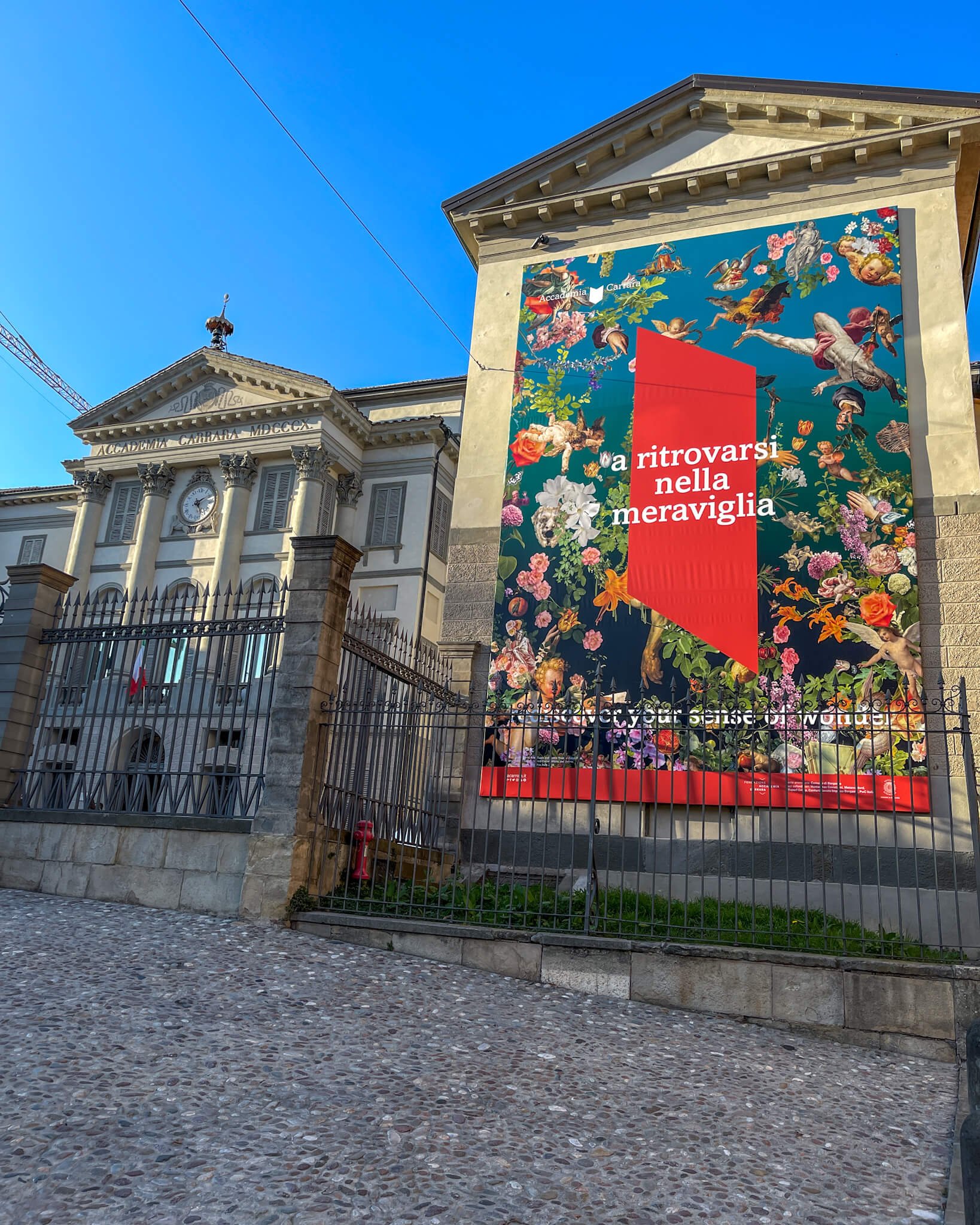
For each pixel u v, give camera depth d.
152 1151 4.36
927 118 13.62
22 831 10.29
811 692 11.88
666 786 12.00
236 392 35.66
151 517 35.25
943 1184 4.87
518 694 13.27
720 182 14.59
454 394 35.41
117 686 10.60
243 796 9.59
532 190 15.81
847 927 9.42
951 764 11.14
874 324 13.14
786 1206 4.47
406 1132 4.82
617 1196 4.40
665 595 12.97
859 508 12.41
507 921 8.93
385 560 33.28
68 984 6.55
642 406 14.00
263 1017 6.36
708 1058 6.66
